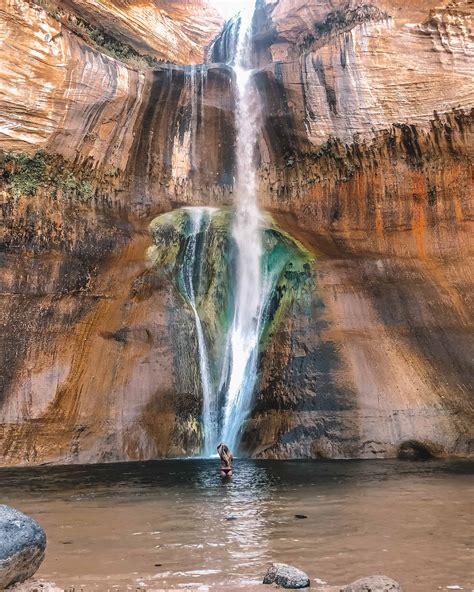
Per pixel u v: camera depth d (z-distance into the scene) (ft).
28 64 48.34
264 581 14.53
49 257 48.39
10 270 46.42
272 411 48.08
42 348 45.88
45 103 49.21
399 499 25.73
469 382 45.55
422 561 16.24
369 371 46.80
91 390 46.19
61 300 48.01
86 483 31.83
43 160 49.67
